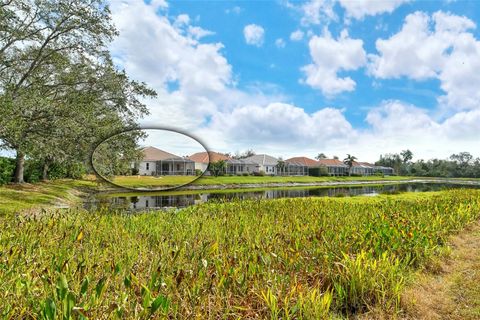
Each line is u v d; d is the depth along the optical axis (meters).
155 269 2.71
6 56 12.60
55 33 12.95
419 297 2.89
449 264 3.87
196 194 14.65
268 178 34.62
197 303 2.26
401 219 4.95
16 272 2.52
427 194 13.71
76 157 11.91
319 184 34.50
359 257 2.99
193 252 3.18
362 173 60.22
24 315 2.06
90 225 4.74
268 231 4.33
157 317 2.03
